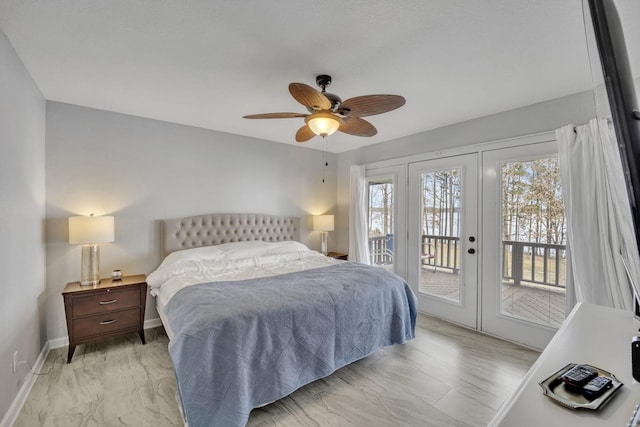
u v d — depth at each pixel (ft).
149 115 10.12
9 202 5.77
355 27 5.32
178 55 6.30
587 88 7.72
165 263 9.69
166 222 10.55
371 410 6.03
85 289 8.13
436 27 5.29
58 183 8.78
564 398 2.30
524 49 5.97
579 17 4.97
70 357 7.86
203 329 5.19
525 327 8.99
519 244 9.22
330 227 14.30
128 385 6.82
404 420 5.74
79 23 5.23
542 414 2.16
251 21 5.16
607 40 1.77
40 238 8.00
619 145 1.75
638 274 2.43
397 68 6.78
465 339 9.43
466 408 6.09
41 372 7.34
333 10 4.87
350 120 7.40
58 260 8.77
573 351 3.13
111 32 5.49
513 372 7.47
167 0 4.66
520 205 9.19
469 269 10.39
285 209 14.16
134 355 8.27
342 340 6.93
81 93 8.24
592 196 7.42
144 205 10.33
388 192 13.47
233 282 7.79
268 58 6.40
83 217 8.24
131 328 8.79
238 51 6.13
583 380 2.44
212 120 10.69
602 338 3.44
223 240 11.93
